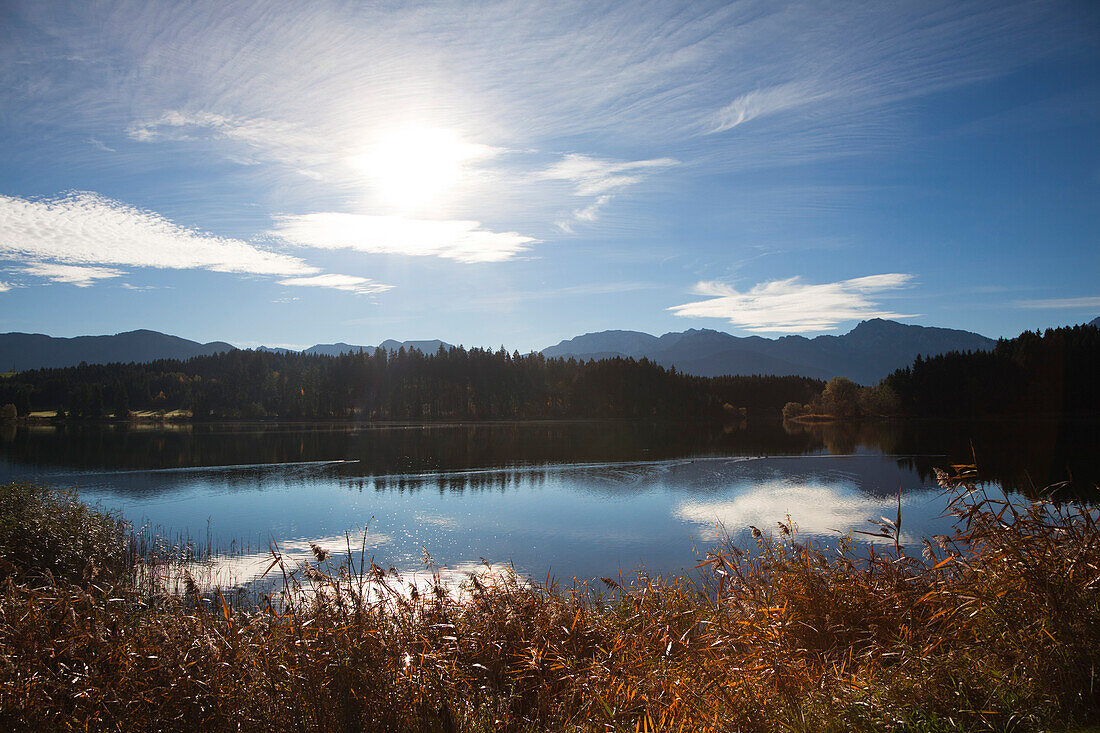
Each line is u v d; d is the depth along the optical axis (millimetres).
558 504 40500
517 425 126562
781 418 155500
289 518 35781
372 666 4160
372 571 5516
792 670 4250
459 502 41375
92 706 3969
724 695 4047
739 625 5316
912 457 65688
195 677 4133
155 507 39188
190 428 115500
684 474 55312
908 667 3992
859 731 3330
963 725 3234
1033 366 119500
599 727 4078
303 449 76688
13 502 18250
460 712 4188
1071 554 4195
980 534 4707
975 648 3994
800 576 5645
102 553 16516
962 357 129750
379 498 42812
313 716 3918
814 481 50281
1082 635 3551
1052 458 58844
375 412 153500
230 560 24500
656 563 25234
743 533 30375
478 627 5656
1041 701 3326
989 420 113750
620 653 5172
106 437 93438
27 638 4375
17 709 3762
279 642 4492
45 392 160500
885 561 5582
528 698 4848
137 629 4801
